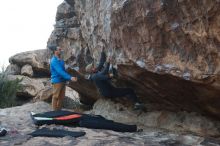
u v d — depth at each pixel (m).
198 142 6.08
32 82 15.84
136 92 7.69
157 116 7.55
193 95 6.21
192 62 5.57
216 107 6.09
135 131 6.95
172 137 6.41
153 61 6.19
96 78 7.34
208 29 5.11
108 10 7.29
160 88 6.75
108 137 6.08
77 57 9.80
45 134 6.15
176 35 5.73
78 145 5.52
